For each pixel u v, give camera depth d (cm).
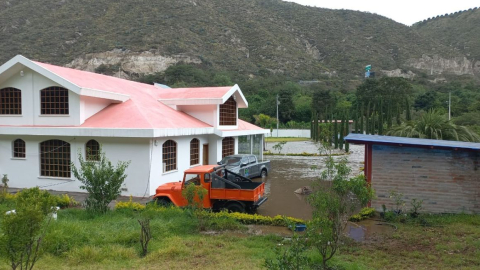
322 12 13475
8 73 1686
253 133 2522
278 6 13388
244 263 742
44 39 7994
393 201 1206
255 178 2039
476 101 6225
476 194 1148
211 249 837
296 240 638
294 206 1357
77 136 1564
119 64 8238
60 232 856
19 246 562
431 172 1182
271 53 10300
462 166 1159
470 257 782
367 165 1239
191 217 1054
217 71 8769
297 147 4453
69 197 1463
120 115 1662
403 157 1202
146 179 1495
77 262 755
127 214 1134
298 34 12012
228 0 12481
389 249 845
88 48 8194
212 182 1174
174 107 2086
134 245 866
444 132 1958
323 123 5956
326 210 712
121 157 1524
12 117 1727
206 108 2070
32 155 1662
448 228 1005
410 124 2136
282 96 7619
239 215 1100
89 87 1664
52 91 1677
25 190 845
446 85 8756
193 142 1909
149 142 1488
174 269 718
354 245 873
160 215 1084
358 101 6731
